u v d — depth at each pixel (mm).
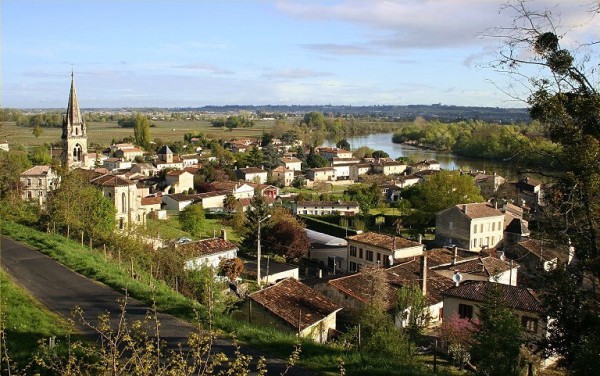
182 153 170375
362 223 80312
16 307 21656
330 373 18141
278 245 63688
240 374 12984
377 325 26375
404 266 44500
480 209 73312
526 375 25219
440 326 35562
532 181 100000
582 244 19359
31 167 78188
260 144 197125
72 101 94188
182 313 22938
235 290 45781
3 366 15516
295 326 28109
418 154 190500
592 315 18938
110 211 45031
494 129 174625
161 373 11570
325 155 175000
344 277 39625
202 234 72188
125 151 157000
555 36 17734
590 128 18891
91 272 28328
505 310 24422
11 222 42844
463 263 46469
